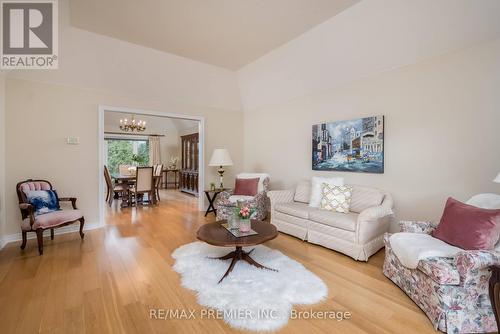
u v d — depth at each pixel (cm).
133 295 197
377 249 284
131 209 532
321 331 158
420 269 176
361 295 199
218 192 485
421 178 287
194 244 309
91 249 294
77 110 372
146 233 359
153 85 429
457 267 159
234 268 242
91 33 326
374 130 328
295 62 382
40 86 343
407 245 196
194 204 592
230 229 253
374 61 315
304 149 435
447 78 265
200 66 436
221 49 376
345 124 362
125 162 930
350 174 361
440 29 249
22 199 298
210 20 296
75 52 336
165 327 161
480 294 159
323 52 341
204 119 518
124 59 373
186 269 239
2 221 313
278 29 317
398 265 210
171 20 297
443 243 195
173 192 815
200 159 521
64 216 300
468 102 251
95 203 389
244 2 261
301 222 328
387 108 317
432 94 277
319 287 208
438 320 158
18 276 227
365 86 341
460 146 257
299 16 288
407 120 298
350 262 262
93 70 366
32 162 339
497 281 104
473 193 249
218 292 200
